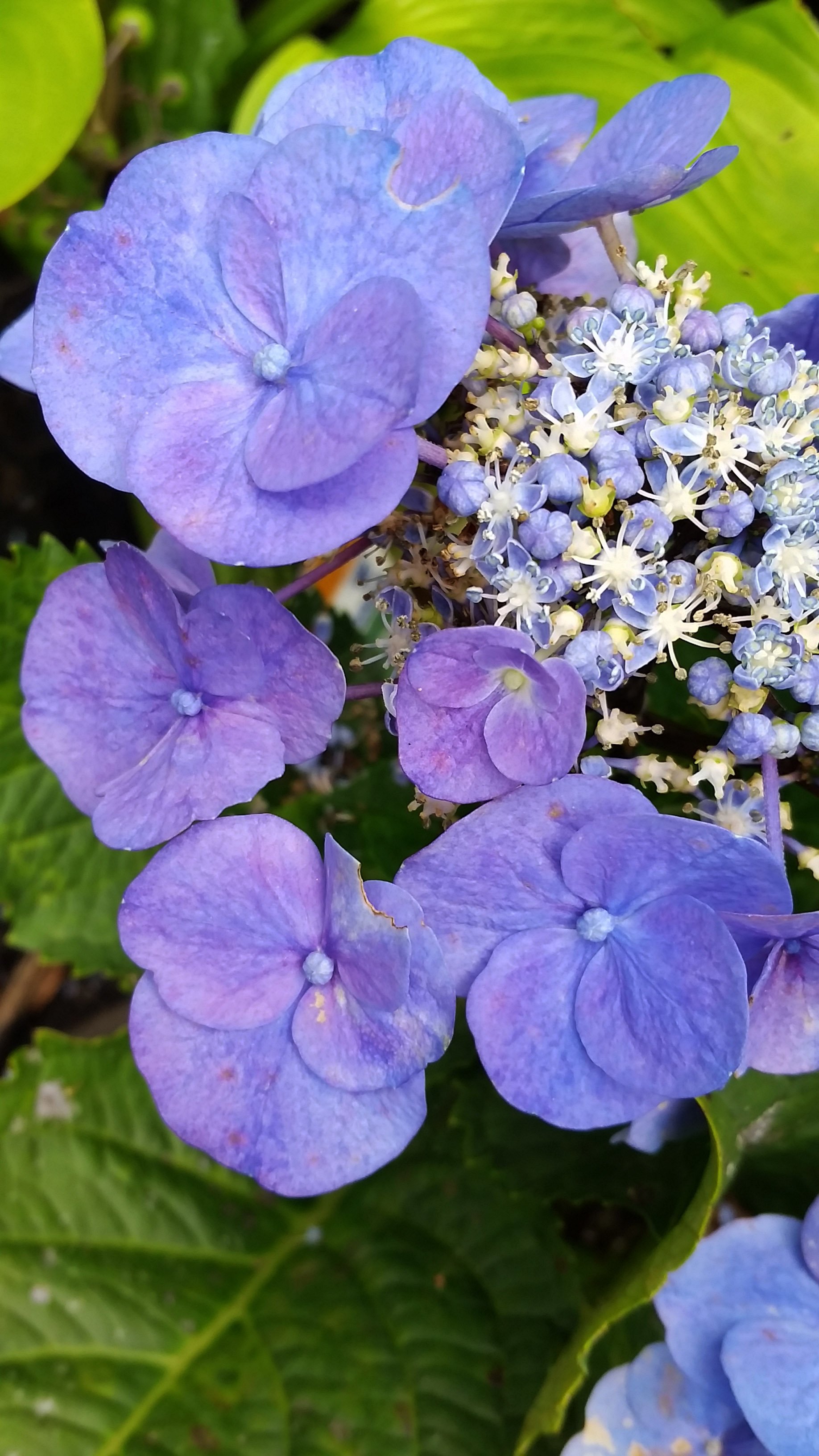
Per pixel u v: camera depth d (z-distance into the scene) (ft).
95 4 0.83
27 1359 0.78
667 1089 0.51
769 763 0.53
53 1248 0.81
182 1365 0.78
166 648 0.54
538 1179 0.76
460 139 0.50
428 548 0.57
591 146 0.60
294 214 0.50
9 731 0.87
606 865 0.51
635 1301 0.59
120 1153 0.84
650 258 0.82
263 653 0.52
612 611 0.52
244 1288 0.81
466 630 0.47
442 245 0.48
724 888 0.50
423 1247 0.81
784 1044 0.54
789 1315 0.60
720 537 0.53
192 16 1.01
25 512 1.16
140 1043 0.53
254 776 0.52
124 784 0.56
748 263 0.83
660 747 0.63
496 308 0.57
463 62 0.54
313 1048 0.53
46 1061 0.85
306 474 0.47
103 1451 0.75
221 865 0.52
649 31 0.91
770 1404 0.58
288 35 1.02
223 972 0.53
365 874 0.84
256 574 0.92
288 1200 0.85
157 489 0.50
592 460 0.51
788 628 0.51
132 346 0.52
